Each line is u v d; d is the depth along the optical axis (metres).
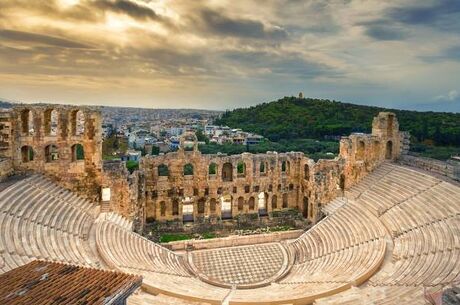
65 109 47.69
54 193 45.56
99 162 49.03
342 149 58.84
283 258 46.53
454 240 34.84
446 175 49.28
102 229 42.75
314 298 30.80
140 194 52.78
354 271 36.00
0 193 38.16
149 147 125.69
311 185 57.53
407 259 35.94
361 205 50.66
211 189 57.66
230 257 46.97
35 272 20.98
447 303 21.30
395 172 54.59
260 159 59.69
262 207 65.75
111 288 19.05
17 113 46.28
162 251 45.50
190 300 30.92
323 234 48.44
